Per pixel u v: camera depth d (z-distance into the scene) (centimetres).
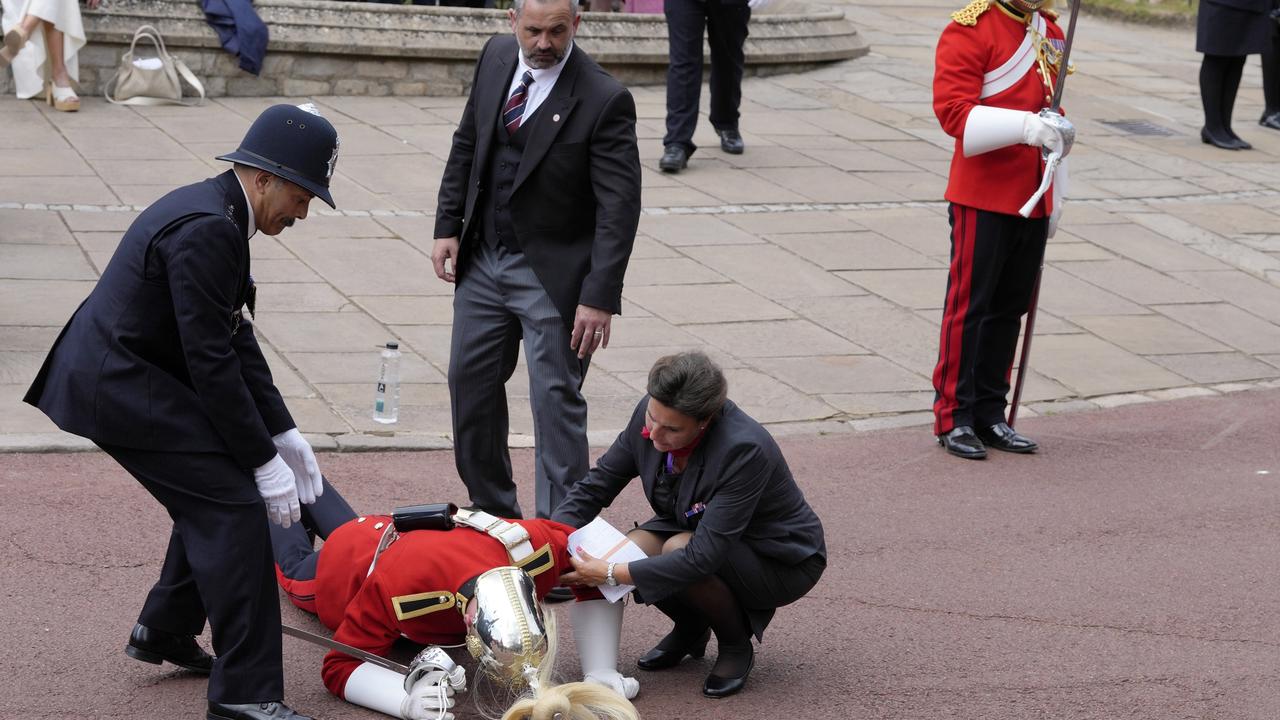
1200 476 670
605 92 506
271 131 382
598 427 674
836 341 820
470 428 543
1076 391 782
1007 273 686
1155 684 462
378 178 1045
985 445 699
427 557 402
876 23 1778
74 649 441
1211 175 1240
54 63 1143
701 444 423
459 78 1313
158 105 1191
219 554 385
